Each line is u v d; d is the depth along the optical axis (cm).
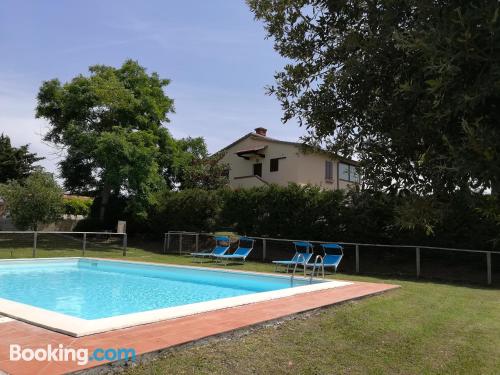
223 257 1730
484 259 1412
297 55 309
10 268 1538
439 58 169
